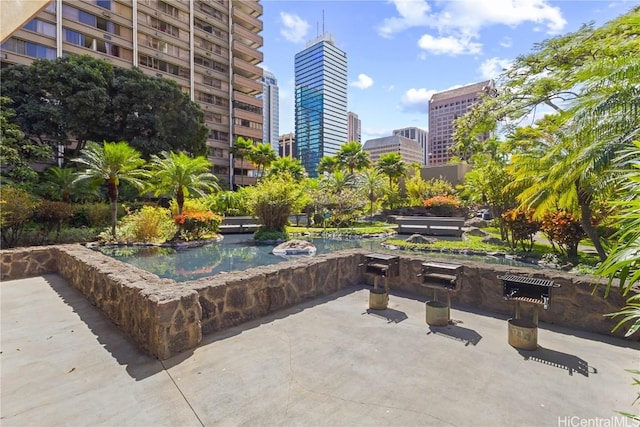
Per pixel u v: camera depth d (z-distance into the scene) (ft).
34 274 18.83
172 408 6.49
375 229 51.29
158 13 91.56
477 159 60.80
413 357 8.65
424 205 61.72
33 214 30.22
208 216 39.01
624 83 14.47
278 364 8.28
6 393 7.04
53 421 6.10
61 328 10.89
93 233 35.04
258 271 12.57
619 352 8.97
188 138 73.51
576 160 17.30
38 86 54.08
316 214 58.59
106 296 12.26
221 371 7.95
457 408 6.40
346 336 10.09
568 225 24.17
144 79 64.69
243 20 117.19
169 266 24.75
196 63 103.65
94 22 79.51
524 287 9.77
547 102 35.91
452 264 12.49
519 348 9.16
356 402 6.63
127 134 63.57
